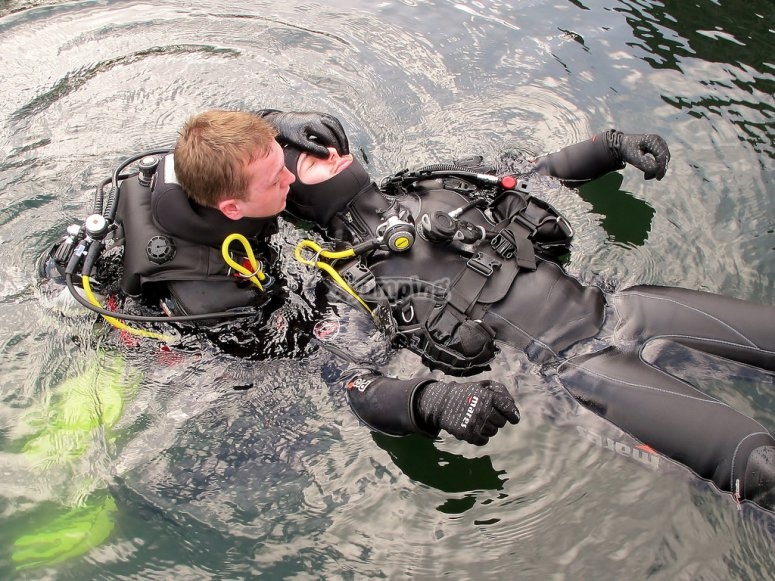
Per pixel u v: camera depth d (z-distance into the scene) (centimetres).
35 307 256
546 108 355
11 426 227
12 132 347
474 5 429
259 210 221
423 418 200
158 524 208
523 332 230
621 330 233
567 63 381
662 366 229
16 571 199
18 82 381
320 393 232
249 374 233
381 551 202
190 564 200
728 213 299
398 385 209
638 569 193
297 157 241
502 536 203
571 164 282
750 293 268
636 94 359
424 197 247
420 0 437
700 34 394
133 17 435
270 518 209
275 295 243
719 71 368
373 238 236
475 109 357
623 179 319
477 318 229
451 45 400
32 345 246
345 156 242
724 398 226
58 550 203
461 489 215
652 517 202
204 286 224
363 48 400
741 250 283
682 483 206
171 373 234
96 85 378
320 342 238
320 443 224
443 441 227
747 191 307
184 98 368
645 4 419
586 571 194
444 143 337
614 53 384
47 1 452
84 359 239
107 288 244
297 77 381
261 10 439
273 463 220
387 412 206
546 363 228
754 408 224
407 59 391
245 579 197
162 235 223
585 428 220
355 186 239
